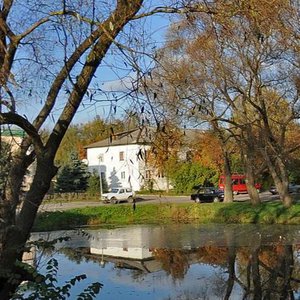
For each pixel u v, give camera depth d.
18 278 6.21
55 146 6.89
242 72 28.98
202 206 38.28
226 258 18.16
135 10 6.37
